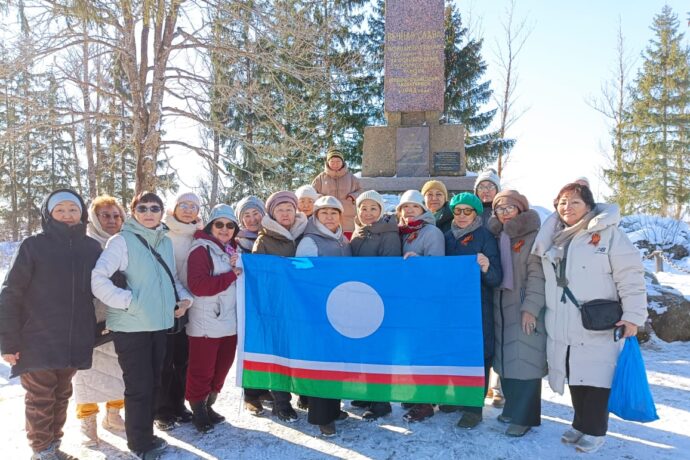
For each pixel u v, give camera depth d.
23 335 3.36
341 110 21.62
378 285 4.07
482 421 4.27
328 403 4.03
